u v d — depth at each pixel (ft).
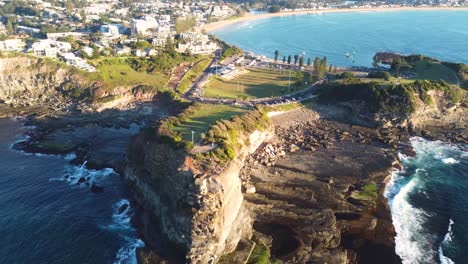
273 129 562.66
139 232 364.99
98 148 526.98
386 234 352.49
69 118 635.25
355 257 325.21
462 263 319.47
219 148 380.99
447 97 629.51
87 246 344.49
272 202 391.45
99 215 388.16
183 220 328.90
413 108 592.19
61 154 516.32
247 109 568.82
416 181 446.60
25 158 504.02
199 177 331.36
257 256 322.75
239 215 363.56
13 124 612.70
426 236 351.67
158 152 401.90
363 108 617.62
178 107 615.57
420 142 557.74
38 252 335.26
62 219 379.55
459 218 379.76
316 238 343.46
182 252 326.85
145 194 403.75
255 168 462.19
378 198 407.03
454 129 600.80
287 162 481.87
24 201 407.23
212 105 584.40
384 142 544.21
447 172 470.80
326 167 470.39
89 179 454.81
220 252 322.75
